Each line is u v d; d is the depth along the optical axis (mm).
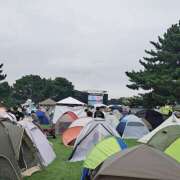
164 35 61250
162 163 8430
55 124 32812
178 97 50281
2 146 11992
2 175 11609
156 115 34281
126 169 8312
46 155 18406
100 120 19797
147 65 57938
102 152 11750
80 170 16750
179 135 15016
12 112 29984
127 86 56344
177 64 55719
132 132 29188
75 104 51125
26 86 140875
